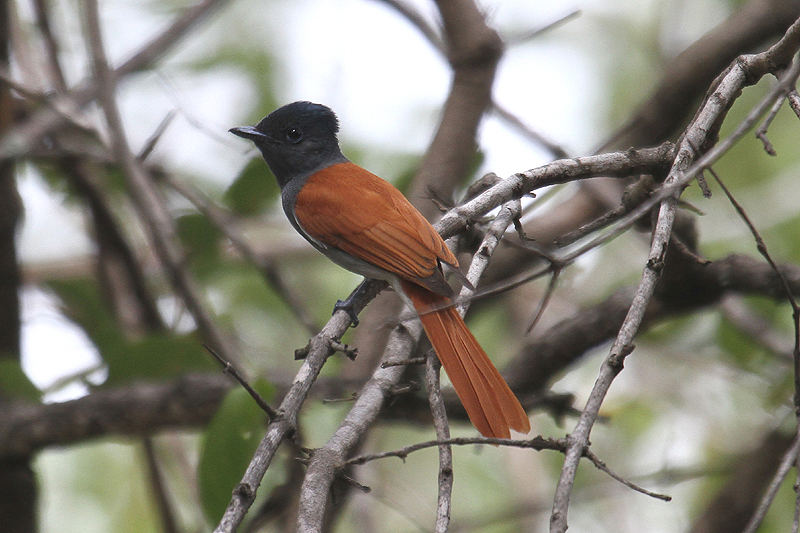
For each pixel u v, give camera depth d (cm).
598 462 452
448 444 502
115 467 1318
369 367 1025
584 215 1231
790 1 1110
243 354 1128
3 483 1052
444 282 777
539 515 1176
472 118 1072
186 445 1322
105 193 1241
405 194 1157
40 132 1023
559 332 1019
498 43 1088
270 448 511
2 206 1130
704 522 1059
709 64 1129
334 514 895
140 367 998
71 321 1237
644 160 685
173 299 1355
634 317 502
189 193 1098
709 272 938
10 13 1162
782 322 1173
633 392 1284
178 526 1099
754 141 1344
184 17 1078
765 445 1058
